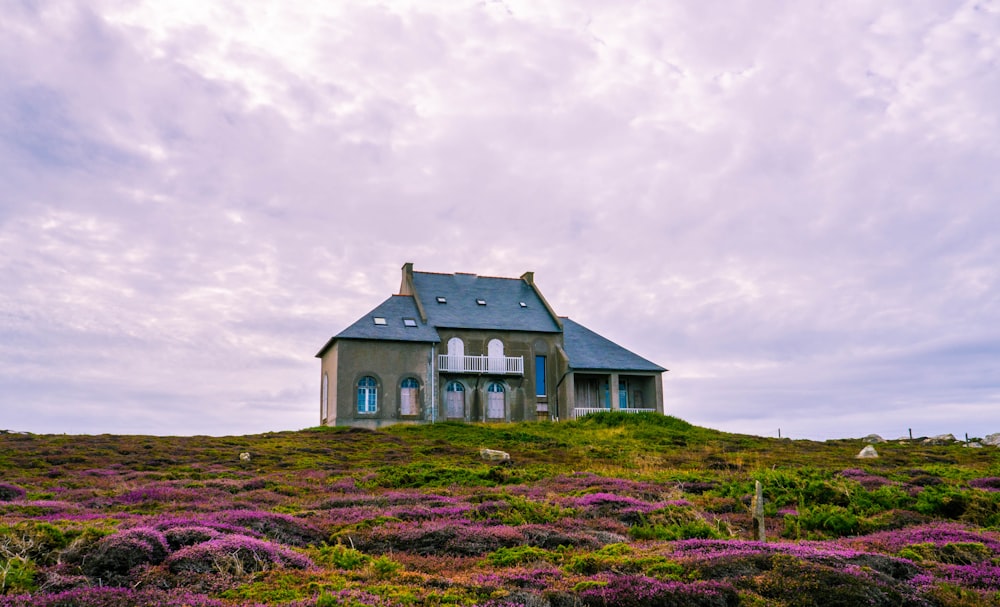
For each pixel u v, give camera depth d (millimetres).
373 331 46812
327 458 31281
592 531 15086
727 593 9789
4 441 34688
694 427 43812
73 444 34156
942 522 16562
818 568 10555
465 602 9477
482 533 13945
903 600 9820
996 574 11203
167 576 10422
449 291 52938
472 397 48719
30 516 15758
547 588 10250
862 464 30766
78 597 9023
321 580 10539
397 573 11234
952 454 35281
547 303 53062
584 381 51906
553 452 33719
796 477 21016
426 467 27203
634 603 9461
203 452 32750
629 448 35031
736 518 17641
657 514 16594
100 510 17469
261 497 20125
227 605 9164
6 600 8773
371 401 46031
